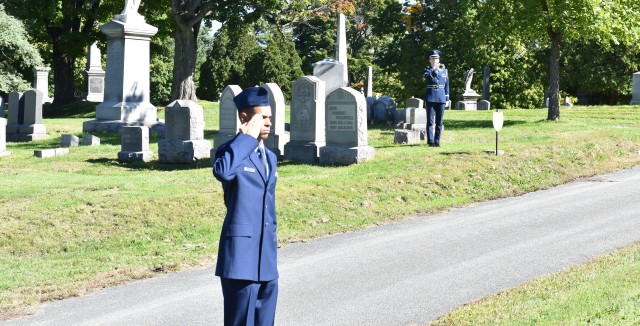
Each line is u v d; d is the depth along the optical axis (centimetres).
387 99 2939
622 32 2889
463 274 984
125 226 1341
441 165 1820
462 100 5519
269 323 611
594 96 7081
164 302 912
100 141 2678
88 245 1260
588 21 2762
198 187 1620
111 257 1173
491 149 2017
